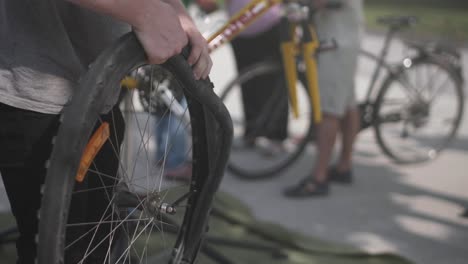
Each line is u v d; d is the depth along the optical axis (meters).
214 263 2.97
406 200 4.07
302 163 4.71
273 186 4.25
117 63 1.43
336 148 5.01
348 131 4.24
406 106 4.72
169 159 3.61
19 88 1.50
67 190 1.36
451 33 11.81
